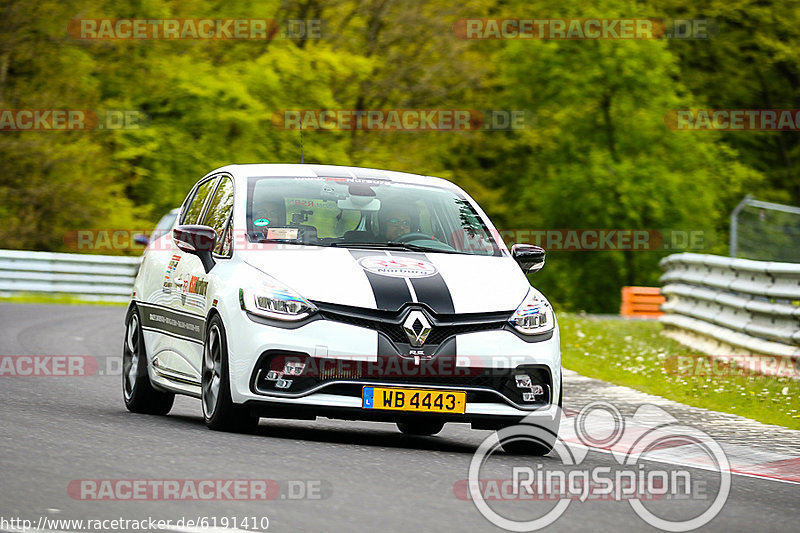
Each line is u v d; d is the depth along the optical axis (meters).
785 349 47.53
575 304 154.00
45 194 117.12
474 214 32.91
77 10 119.38
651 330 72.81
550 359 28.38
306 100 129.62
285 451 25.25
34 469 21.22
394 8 139.88
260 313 27.41
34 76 122.75
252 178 31.91
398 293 27.67
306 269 28.27
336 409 26.84
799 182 166.25
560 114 146.75
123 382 35.09
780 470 28.34
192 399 38.69
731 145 167.38
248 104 122.50
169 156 124.88
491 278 29.34
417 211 31.94
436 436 32.62
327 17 138.38
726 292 56.41
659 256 150.50
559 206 147.12
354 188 32.06
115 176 125.75
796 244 61.59
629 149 148.50
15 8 115.81
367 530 17.94
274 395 27.00
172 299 32.06
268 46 129.50
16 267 96.62
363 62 131.00
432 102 146.75
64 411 31.28
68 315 74.75
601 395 41.44
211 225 32.19
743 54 162.50
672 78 165.50
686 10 161.50
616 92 147.12
